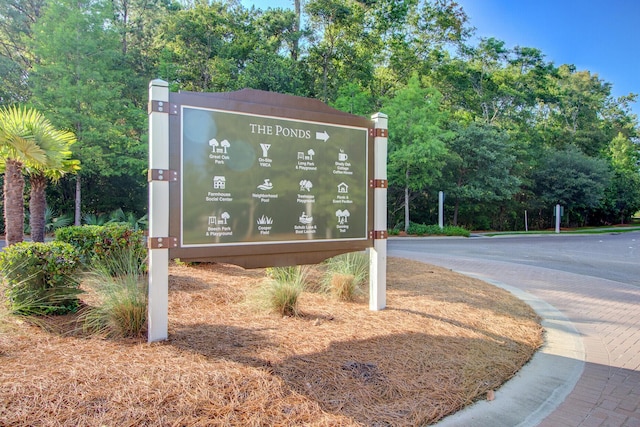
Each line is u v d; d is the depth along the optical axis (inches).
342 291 217.3
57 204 828.0
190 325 162.4
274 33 984.3
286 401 105.4
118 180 857.5
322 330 162.1
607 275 385.4
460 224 1247.5
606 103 1940.2
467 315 199.2
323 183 186.7
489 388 127.2
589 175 1275.8
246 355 130.8
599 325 210.2
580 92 1612.9
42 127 270.1
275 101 174.7
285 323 169.8
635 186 1713.8
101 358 123.3
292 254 179.2
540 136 1343.5
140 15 946.7
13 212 265.3
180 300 199.6
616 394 130.5
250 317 177.2
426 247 633.6
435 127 834.2
